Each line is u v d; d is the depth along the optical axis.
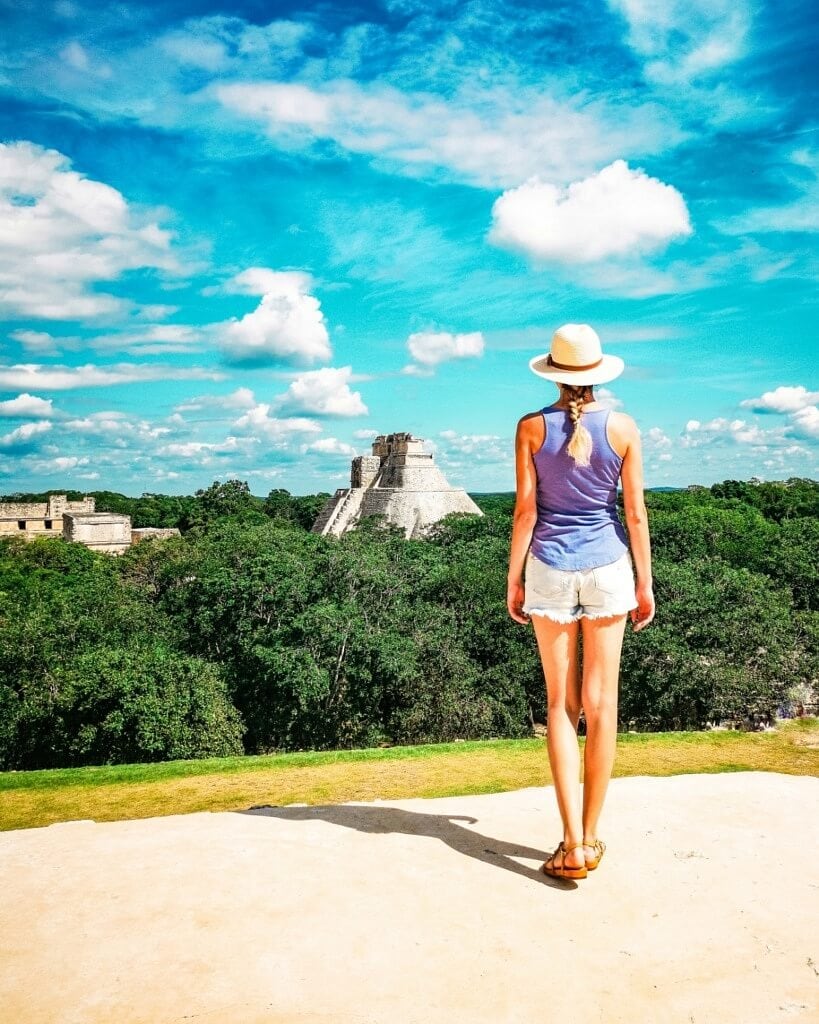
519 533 3.90
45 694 25.98
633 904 3.54
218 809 9.52
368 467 81.69
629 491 3.78
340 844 4.30
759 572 47.66
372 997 2.79
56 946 3.13
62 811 9.86
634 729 28.86
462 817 4.93
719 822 4.68
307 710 27.36
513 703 28.69
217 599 32.97
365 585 32.31
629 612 4.00
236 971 2.94
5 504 93.69
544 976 2.95
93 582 44.81
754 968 3.02
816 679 28.86
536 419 3.77
